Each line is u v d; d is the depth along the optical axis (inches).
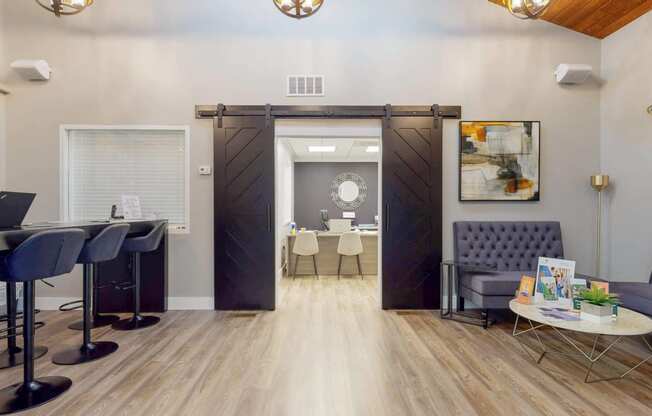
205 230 156.6
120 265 151.1
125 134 157.8
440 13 158.4
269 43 157.6
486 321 130.5
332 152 307.9
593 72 159.6
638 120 144.2
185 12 156.9
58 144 154.9
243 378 91.9
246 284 154.7
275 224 155.6
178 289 156.3
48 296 154.5
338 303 165.5
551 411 76.8
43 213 154.6
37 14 155.2
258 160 154.9
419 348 111.7
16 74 154.6
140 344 114.9
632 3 138.6
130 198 143.3
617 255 153.0
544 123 159.3
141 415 75.6
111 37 155.8
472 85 158.6
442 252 156.9
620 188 151.6
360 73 158.1
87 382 89.5
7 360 101.8
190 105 156.6
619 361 102.3
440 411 77.0
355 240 224.4
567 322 92.9
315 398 82.4
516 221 157.3
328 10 158.2
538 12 111.6
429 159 156.0
